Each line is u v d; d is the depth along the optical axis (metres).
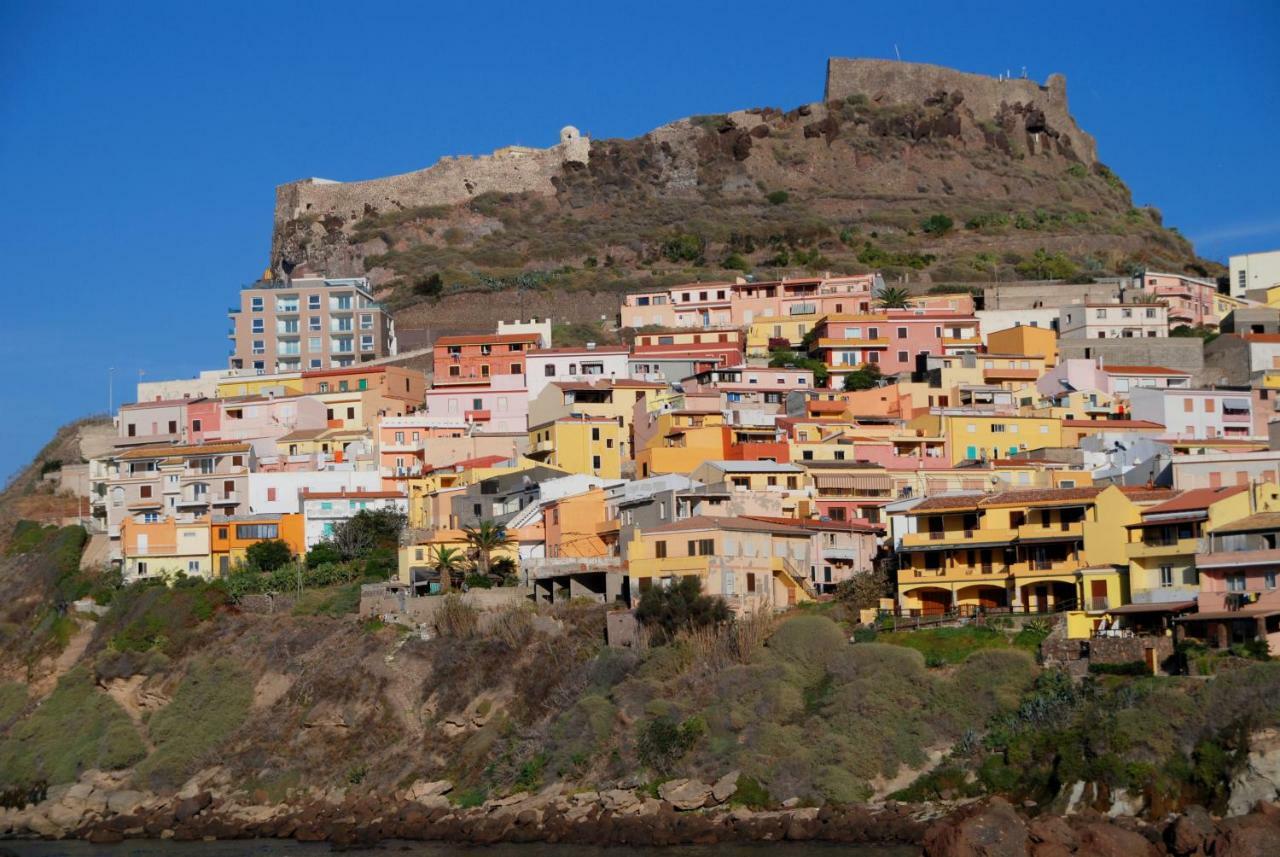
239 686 155.75
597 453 198.25
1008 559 137.00
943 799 115.62
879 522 164.00
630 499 159.88
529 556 165.38
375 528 181.50
